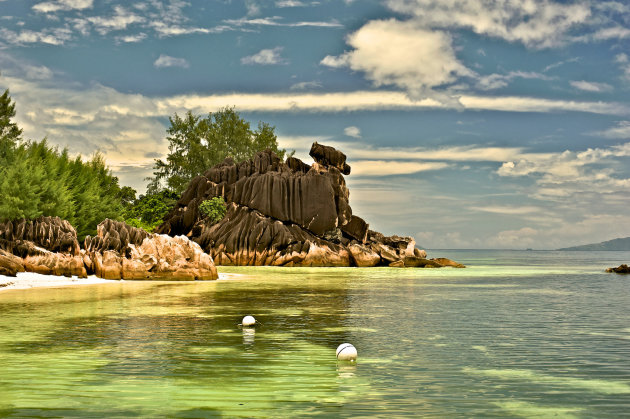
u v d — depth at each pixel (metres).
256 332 15.45
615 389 9.57
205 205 71.94
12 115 73.94
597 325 17.44
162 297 25.33
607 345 13.75
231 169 77.62
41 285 32.03
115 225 40.56
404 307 22.34
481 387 9.66
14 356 11.98
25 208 40.00
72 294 26.41
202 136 107.31
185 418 7.89
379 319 18.52
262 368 10.99
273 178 71.62
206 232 70.75
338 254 67.44
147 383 9.79
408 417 8.04
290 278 42.22
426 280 41.69
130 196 95.00
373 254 67.88
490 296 28.03
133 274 37.03
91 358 11.80
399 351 12.84
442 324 17.42
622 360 11.93
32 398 8.84
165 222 76.19
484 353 12.64
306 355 12.27
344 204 72.19
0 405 8.47
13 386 9.56
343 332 15.62
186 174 106.31
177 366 11.11
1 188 40.09
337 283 36.91
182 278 37.62
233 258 67.88
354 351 11.77
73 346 13.11
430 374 10.59
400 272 54.75
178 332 15.26
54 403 8.56
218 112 110.00
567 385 9.84
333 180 73.00
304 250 67.12
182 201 78.00
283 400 8.81
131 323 16.95
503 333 15.59
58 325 16.45
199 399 8.83
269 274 48.22
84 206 49.44
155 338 14.30
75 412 8.12
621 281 42.97
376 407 8.49
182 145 106.56
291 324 17.12
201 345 13.38
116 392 9.20
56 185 44.81
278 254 67.06
